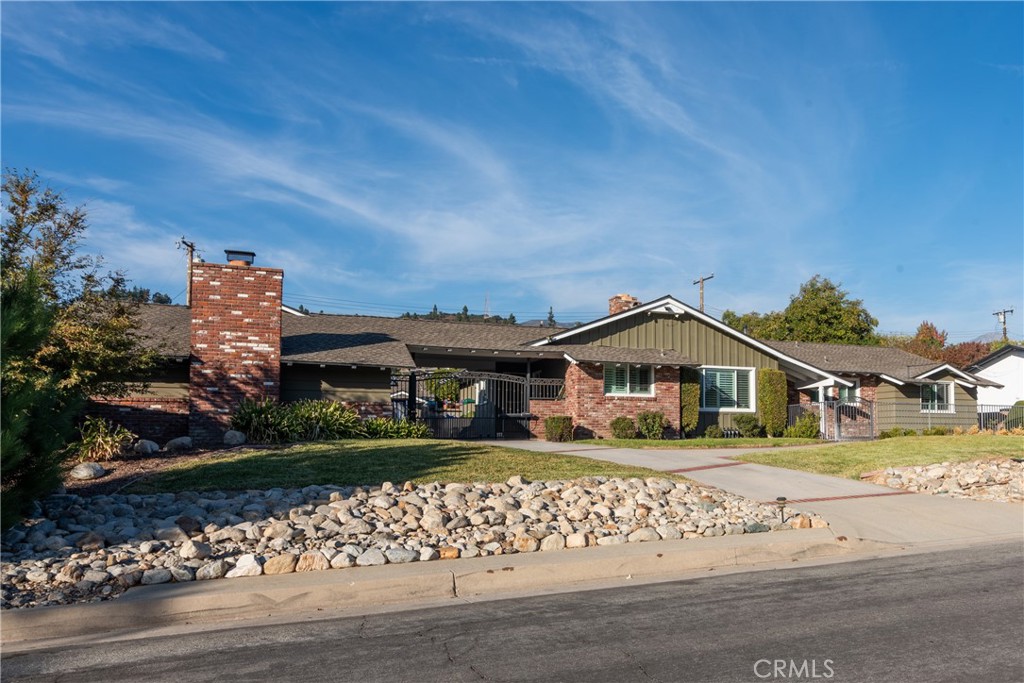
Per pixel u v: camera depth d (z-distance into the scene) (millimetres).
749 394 28266
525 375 28062
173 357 18125
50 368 13062
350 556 7926
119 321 14039
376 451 13703
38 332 8766
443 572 7617
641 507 10492
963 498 12938
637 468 13930
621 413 24844
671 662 5371
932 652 5574
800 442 22219
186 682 5051
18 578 6980
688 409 26203
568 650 5652
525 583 7859
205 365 18078
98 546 7844
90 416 16172
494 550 8594
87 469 11555
